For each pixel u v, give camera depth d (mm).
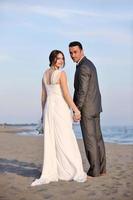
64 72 5270
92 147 5395
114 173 5758
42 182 5027
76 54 5305
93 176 5453
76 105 5352
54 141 5273
